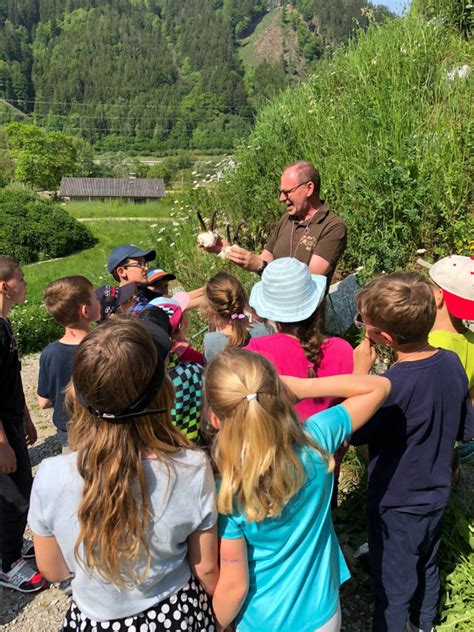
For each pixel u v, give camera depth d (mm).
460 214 4797
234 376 1489
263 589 1589
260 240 6465
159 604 1467
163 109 178125
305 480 1521
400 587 2055
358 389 1711
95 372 1306
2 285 2719
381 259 4750
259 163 6867
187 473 1435
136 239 23484
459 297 2336
